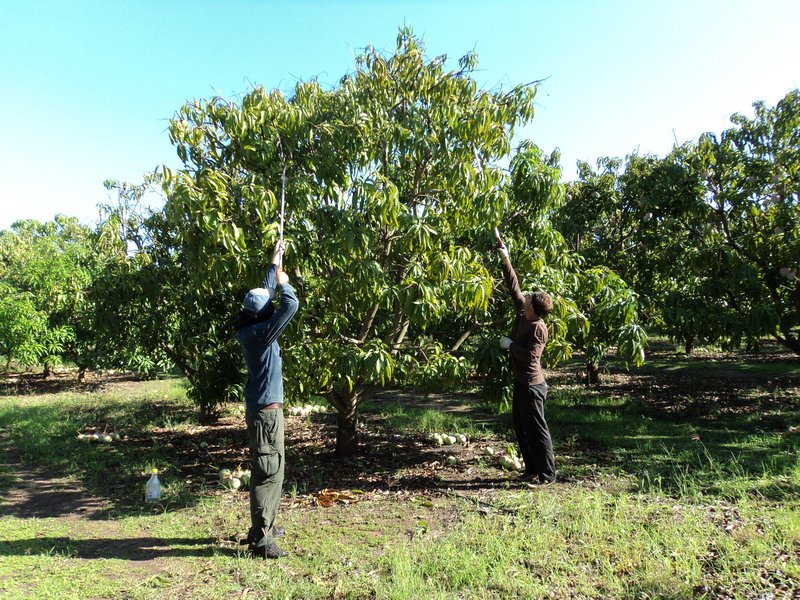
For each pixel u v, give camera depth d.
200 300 6.54
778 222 7.62
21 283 11.62
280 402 3.65
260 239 4.61
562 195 5.29
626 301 5.15
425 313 4.40
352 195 4.79
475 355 5.21
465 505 4.41
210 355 7.25
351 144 4.77
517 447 6.29
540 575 3.16
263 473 3.55
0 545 3.81
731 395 9.36
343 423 6.08
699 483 4.65
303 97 5.28
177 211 4.37
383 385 5.41
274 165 4.80
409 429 7.49
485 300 4.61
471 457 5.99
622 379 11.78
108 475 5.64
